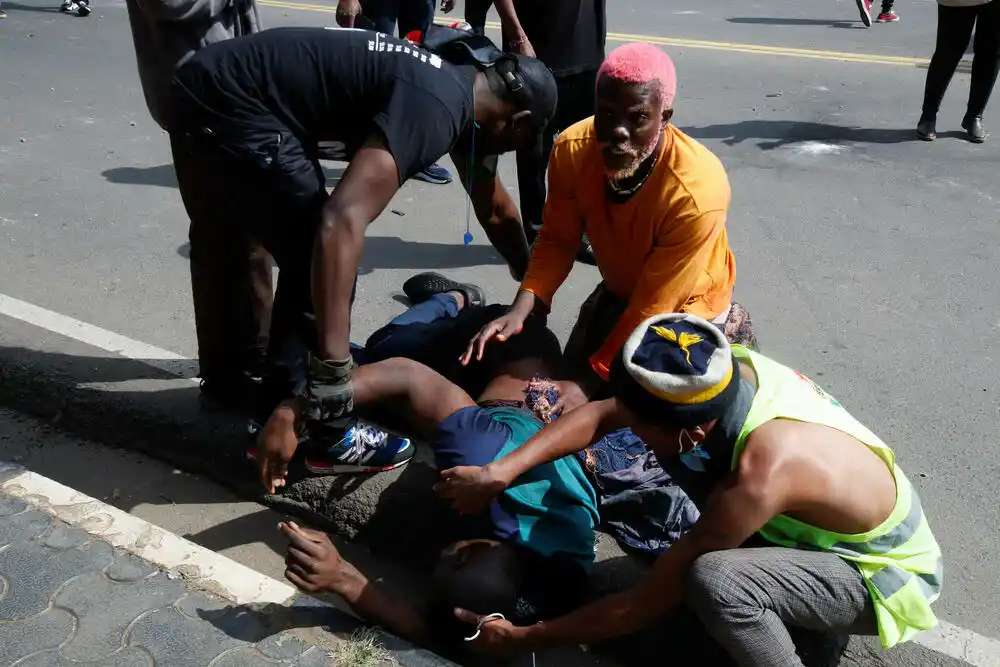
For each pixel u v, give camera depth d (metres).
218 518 3.14
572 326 4.44
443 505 2.91
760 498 2.13
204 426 3.37
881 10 11.15
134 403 3.51
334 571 2.41
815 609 2.28
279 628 2.29
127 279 4.76
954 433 3.61
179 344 4.12
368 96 2.61
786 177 6.27
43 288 4.61
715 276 3.21
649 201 2.91
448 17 11.10
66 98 7.97
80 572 2.42
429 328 3.44
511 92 2.80
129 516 2.62
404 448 3.05
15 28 10.55
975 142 6.92
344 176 2.53
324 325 2.53
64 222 5.45
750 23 11.05
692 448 2.22
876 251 5.18
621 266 3.18
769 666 2.25
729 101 7.97
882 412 3.74
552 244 3.30
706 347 2.16
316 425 2.91
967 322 4.45
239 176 2.71
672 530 2.83
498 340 3.13
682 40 10.13
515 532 2.57
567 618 2.38
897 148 6.81
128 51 9.69
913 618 2.29
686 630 2.56
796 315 4.49
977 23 6.61
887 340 4.28
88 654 2.19
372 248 5.27
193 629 2.27
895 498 2.29
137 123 7.39
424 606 2.59
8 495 2.69
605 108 2.71
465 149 2.93
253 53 2.62
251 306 3.34
